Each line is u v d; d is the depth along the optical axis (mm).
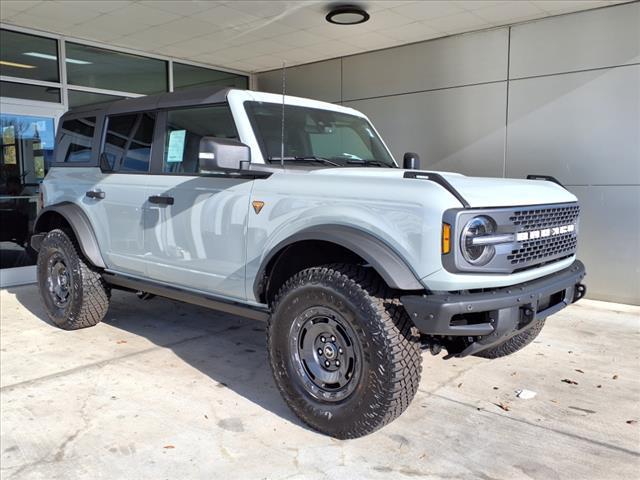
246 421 3195
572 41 6574
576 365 4207
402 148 8297
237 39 7844
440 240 2590
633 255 6336
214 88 3773
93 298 4809
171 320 5438
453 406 3432
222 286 3598
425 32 7430
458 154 7707
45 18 6852
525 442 2977
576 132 6648
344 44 8070
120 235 4375
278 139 3617
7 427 3105
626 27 6188
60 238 4895
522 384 3809
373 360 2707
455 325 2627
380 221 2785
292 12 6621
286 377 3102
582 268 3523
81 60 7926
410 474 2645
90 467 2693
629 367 4172
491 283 2725
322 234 2906
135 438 2984
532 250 2965
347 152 4094
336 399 2910
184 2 6238
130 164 4363
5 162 7195
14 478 2590
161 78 8945
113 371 4000
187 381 3814
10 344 4621
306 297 2973
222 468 2688
